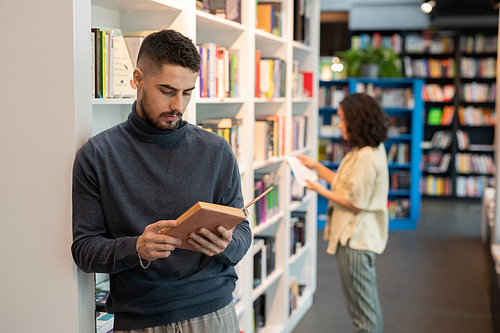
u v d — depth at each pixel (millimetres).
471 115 8992
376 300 3119
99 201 1508
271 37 3191
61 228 1644
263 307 3590
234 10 2736
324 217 7199
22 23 1610
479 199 9062
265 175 3340
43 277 1680
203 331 1604
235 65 2771
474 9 8227
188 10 2199
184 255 1573
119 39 1906
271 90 3299
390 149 7266
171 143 1557
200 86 2369
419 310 4203
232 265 1624
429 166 9234
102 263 1431
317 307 4293
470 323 3938
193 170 1574
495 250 4023
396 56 7480
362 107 3043
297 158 3512
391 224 7121
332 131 7145
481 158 9016
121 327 1565
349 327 3877
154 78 1432
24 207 1673
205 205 1303
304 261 4379
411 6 8859
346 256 3090
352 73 7395
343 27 9328
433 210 8297
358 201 2982
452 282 4895
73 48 1579
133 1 2004
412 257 5723
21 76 1631
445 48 9070
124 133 1548
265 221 3291
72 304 1659
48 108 1616
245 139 2902
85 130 1650
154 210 1526
